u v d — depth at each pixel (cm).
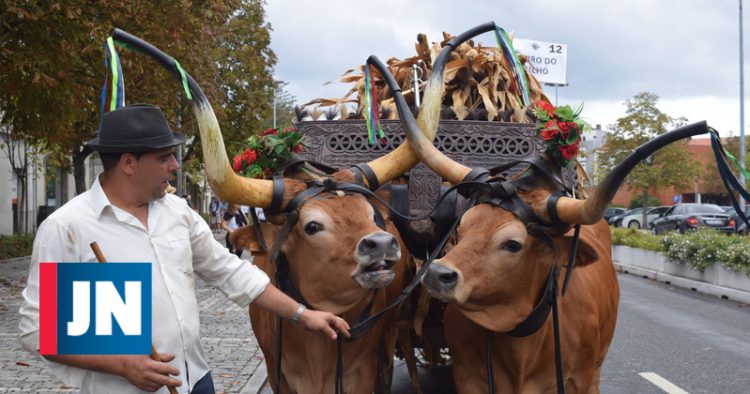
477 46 619
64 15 1322
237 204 424
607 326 528
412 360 555
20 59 1305
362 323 427
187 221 365
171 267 349
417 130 456
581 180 574
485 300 406
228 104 3014
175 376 345
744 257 1316
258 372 749
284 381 480
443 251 491
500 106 596
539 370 443
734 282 1359
